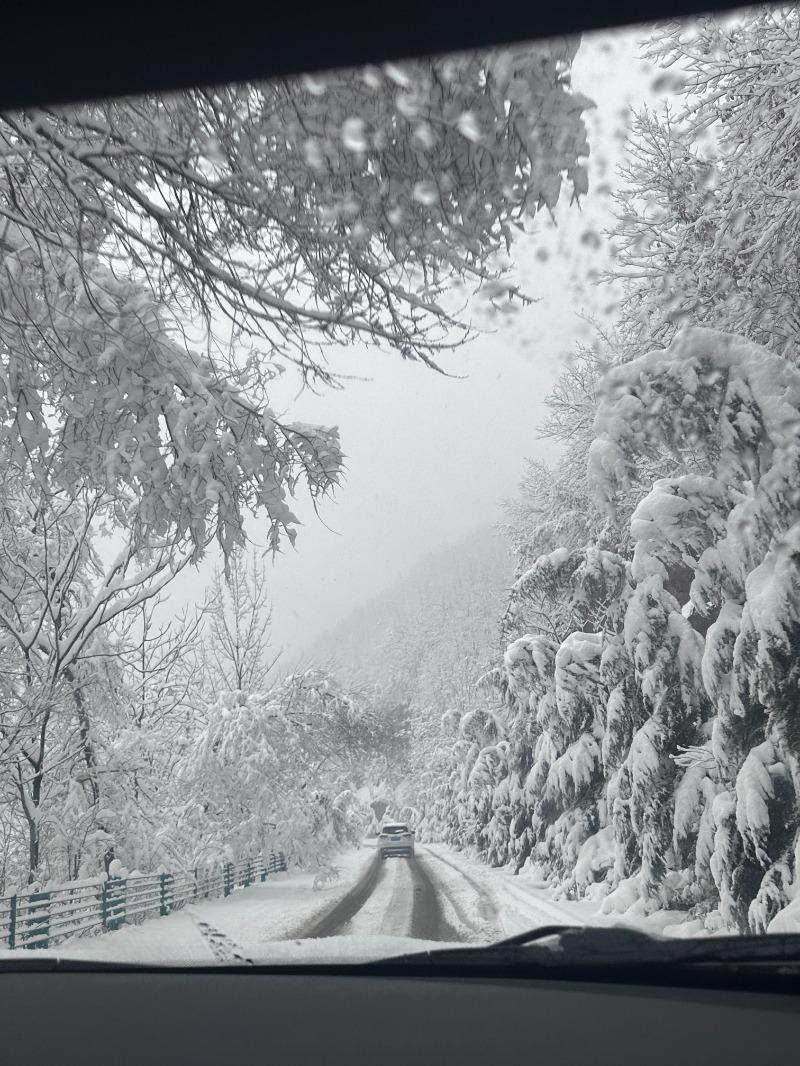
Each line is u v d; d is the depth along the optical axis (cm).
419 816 7156
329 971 381
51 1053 254
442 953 373
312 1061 241
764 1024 276
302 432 768
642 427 892
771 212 1058
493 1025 279
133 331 695
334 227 556
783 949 333
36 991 347
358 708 2616
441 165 514
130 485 764
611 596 1392
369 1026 280
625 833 1235
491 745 3372
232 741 2186
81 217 564
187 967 390
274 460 770
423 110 484
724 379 875
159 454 741
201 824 2045
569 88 489
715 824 904
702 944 343
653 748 1119
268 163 534
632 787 1140
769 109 1038
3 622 1328
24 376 717
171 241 605
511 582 2400
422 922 1274
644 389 888
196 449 737
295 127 509
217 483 730
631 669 1293
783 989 330
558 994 327
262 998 327
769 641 802
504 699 2439
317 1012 301
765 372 861
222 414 731
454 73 472
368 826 7412
